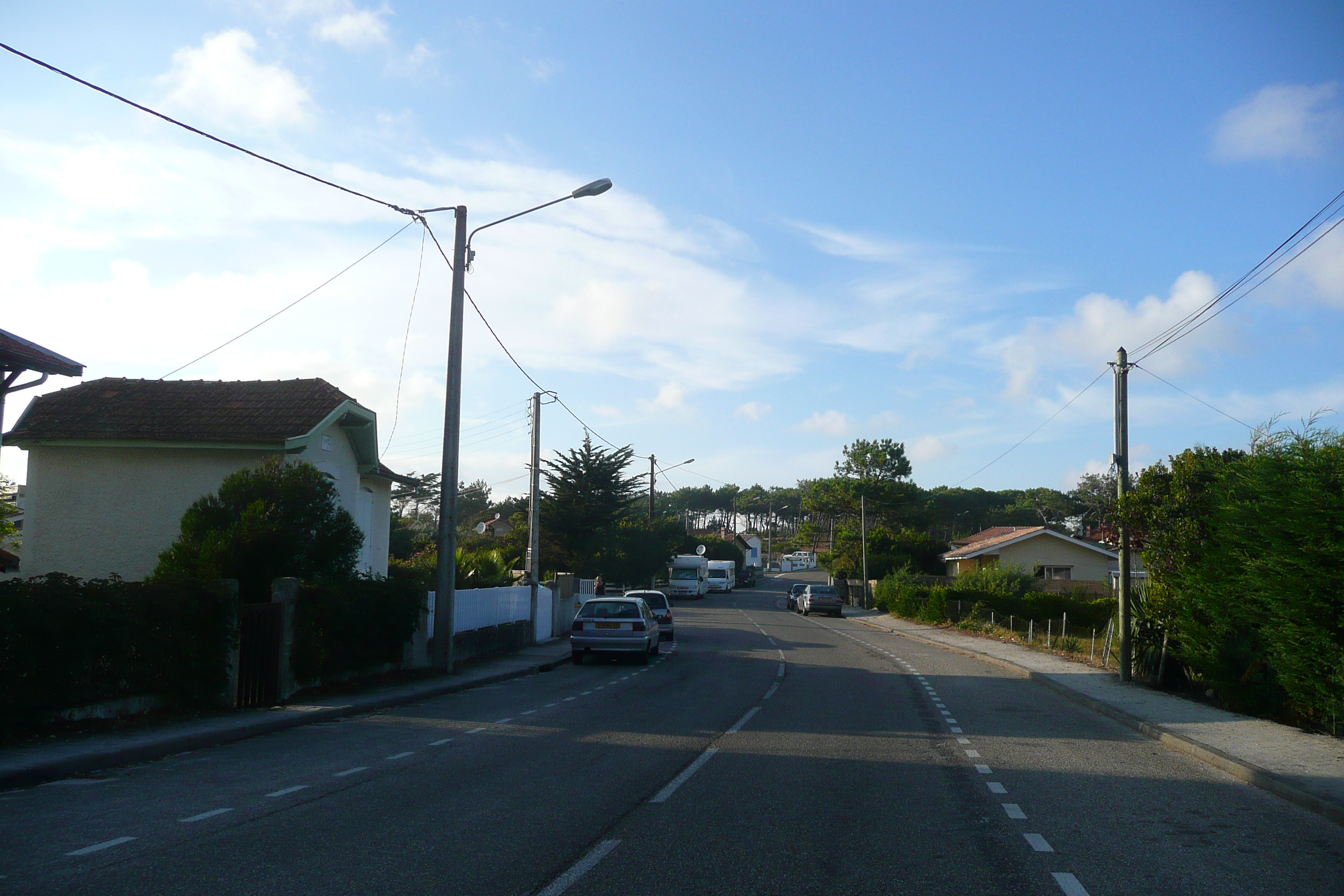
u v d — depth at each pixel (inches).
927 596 1839.3
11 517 888.3
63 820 271.7
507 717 522.3
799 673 834.8
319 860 233.3
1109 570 1975.9
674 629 1509.6
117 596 415.8
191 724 435.5
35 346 534.9
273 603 525.3
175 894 205.3
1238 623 552.4
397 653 695.1
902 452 3299.7
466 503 3713.1
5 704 365.7
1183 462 695.7
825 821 288.2
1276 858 259.8
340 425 796.0
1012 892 223.3
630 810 297.0
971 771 382.0
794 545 6638.8
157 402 753.0
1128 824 297.1
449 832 264.7
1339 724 461.4
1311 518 440.1
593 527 2186.3
